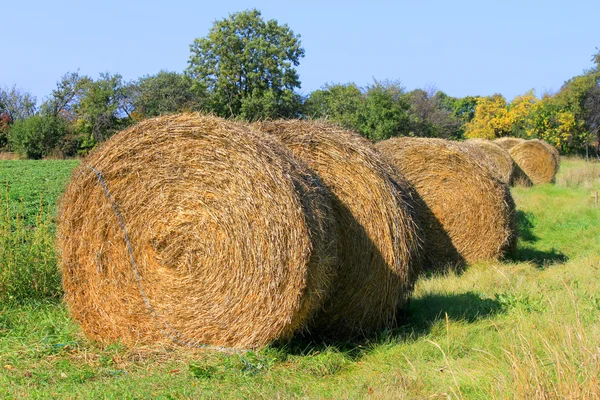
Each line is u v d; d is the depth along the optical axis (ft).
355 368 18.39
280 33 133.69
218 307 18.90
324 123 23.52
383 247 22.02
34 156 144.66
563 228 49.73
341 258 21.85
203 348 19.04
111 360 18.54
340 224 21.93
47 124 144.25
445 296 26.76
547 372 14.56
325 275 19.16
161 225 19.47
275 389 15.94
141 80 142.00
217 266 18.86
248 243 18.43
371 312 22.04
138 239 19.76
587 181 77.77
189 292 19.27
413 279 23.53
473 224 35.58
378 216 22.02
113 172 19.89
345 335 21.90
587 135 140.77
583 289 26.07
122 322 20.12
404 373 16.94
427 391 15.40
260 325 18.49
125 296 20.03
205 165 18.97
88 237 20.34
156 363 18.35
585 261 34.24
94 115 137.80
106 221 20.07
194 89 132.57
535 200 61.26
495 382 14.97
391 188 22.25
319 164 22.31
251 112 125.08
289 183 18.12
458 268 35.37
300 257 18.03
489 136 159.33
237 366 17.54
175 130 19.35
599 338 16.69
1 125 167.94
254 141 18.53
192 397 15.16
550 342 17.39
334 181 22.20
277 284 18.16
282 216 18.08
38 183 64.13
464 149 35.63
